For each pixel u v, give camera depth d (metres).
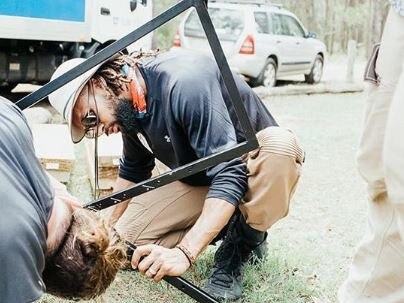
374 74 2.05
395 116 1.76
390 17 1.97
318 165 5.61
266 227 2.56
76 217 1.47
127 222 2.67
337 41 27.89
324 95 11.41
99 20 7.82
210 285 2.66
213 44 1.98
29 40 7.55
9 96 8.77
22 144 1.44
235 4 11.64
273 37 11.77
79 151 5.32
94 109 2.21
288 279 2.84
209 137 2.20
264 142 2.39
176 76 2.25
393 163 1.76
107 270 1.47
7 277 1.25
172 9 1.97
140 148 2.62
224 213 2.20
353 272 2.21
